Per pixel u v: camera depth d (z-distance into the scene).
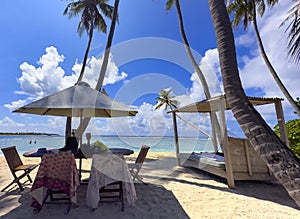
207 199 3.09
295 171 1.29
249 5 7.61
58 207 2.69
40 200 2.57
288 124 5.06
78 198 3.05
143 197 3.14
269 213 2.55
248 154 3.95
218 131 5.57
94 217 2.40
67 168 2.64
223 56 1.83
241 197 3.20
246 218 2.40
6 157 3.28
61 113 4.51
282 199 3.14
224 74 1.79
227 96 1.74
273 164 1.37
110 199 2.99
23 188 3.53
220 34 1.90
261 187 3.80
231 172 3.74
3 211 2.55
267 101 4.16
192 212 2.58
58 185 2.58
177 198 3.12
